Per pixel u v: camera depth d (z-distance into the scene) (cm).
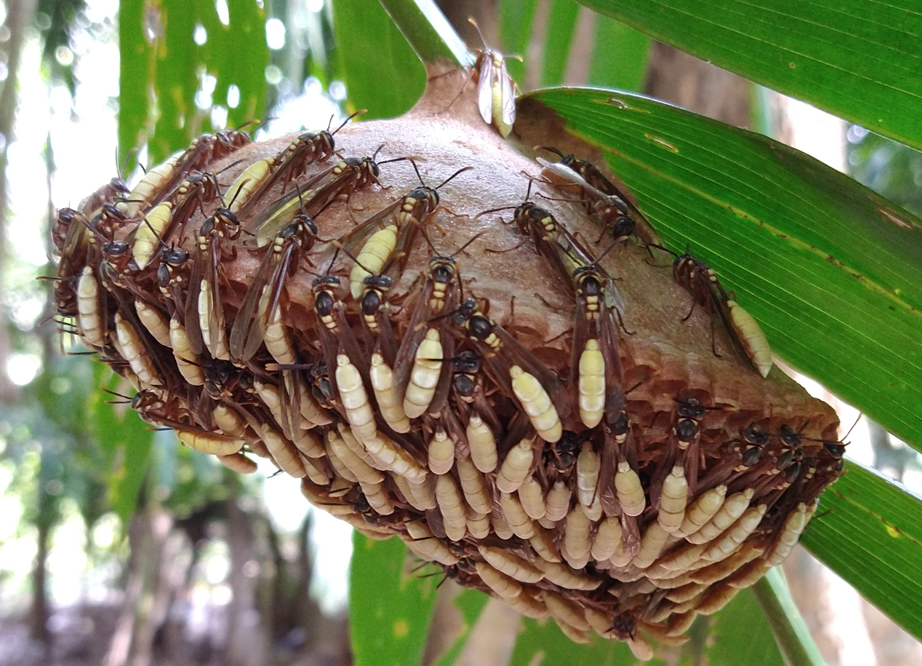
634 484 18
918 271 19
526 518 19
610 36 32
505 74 23
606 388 17
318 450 19
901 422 21
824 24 18
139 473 31
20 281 121
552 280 18
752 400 18
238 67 31
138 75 31
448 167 20
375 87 31
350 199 19
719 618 29
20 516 166
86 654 161
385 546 31
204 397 20
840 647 32
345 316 17
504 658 45
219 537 170
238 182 19
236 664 150
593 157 22
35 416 107
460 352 17
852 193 19
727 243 22
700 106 39
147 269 19
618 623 22
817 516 23
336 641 154
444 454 18
